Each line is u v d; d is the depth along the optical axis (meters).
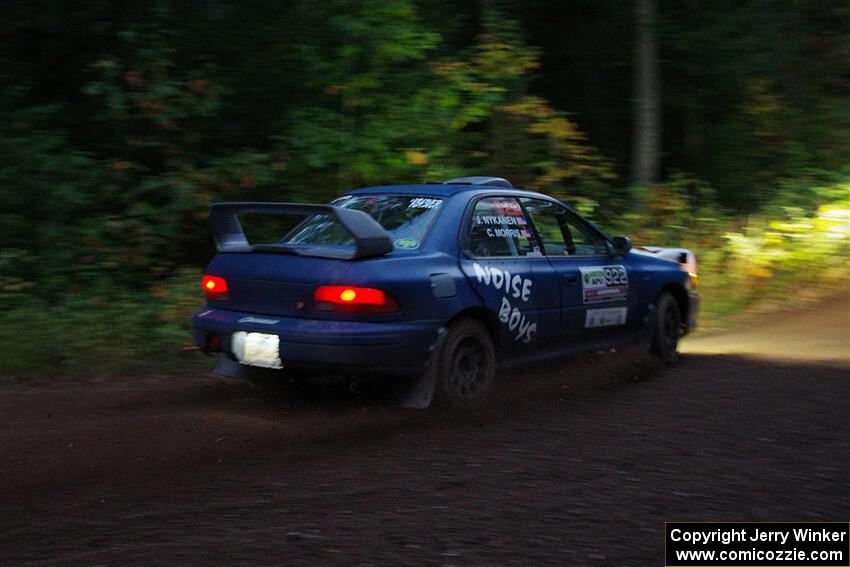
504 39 13.03
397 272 5.94
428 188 6.86
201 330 6.33
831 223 13.31
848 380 7.34
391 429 5.77
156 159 11.81
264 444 5.39
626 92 16.67
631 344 7.90
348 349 5.74
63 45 12.42
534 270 6.89
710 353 8.86
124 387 7.00
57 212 10.38
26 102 12.30
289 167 11.30
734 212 15.15
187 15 12.30
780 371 7.77
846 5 16.94
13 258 9.73
